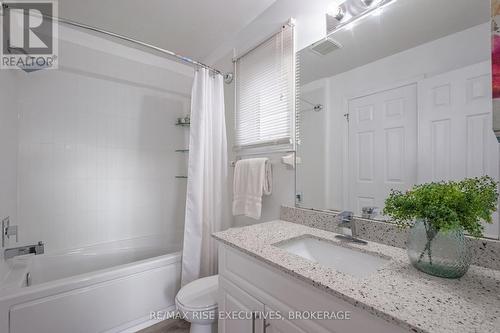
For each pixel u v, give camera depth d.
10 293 1.20
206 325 1.26
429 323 0.51
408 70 1.02
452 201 0.72
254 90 1.84
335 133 1.29
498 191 0.79
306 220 1.40
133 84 2.39
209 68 1.89
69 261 1.97
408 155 1.01
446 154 0.91
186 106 2.77
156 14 1.81
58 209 1.99
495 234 0.81
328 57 1.33
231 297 1.08
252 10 1.77
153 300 1.67
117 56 2.29
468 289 0.66
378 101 1.12
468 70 0.86
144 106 2.47
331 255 1.11
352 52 1.22
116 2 1.67
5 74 1.54
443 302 0.59
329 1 1.33
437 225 0.73
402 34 1.04
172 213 2.66
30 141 1.87
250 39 1.89
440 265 0.72
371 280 0.71
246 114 1.92
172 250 2.48
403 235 1.00
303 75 1.46
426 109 0.96
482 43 0.84
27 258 1.72
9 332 1.18
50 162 1.96
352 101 1.22
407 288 0.66
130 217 2.37
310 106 1.42
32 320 1.24
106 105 2.24
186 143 2.78
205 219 1.86
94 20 1.89
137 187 2.42
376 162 1.12
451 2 0.91
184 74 2.75
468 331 0.48
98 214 2.19
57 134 1.99
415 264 0.78
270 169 1.64
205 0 1.66
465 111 0.87
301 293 0.77
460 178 0.87
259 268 0.93
